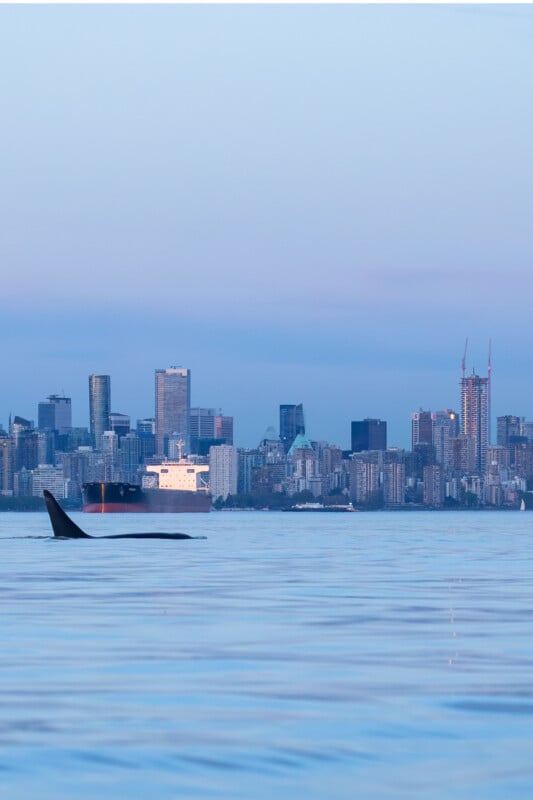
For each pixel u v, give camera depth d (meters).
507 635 49.31
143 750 27.70
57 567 103.75
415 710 32.34
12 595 71.81
